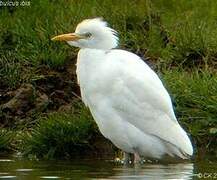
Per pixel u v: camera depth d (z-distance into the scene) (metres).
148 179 12.94
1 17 19.69
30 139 15.74
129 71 14.73
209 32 18.78
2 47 18.80
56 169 13.97
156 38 18.88
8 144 15.99
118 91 14.63
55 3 20.16
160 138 14.71
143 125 14.71
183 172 13.68
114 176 13.23
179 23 19.28
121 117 14.71
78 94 17.67
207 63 18.14
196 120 16.53
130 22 19.38
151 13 19.59
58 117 16.09
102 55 14.89
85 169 13.98
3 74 18.02
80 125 15.88
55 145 15.69
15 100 17.36
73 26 19.02
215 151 16.00
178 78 17.20
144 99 14.71
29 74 18.02
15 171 13.71
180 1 20.42
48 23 19.20
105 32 15.04
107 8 19.84
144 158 15.10
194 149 16.08
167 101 14.84
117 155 15.73
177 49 18.42
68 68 18.25
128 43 18.83
